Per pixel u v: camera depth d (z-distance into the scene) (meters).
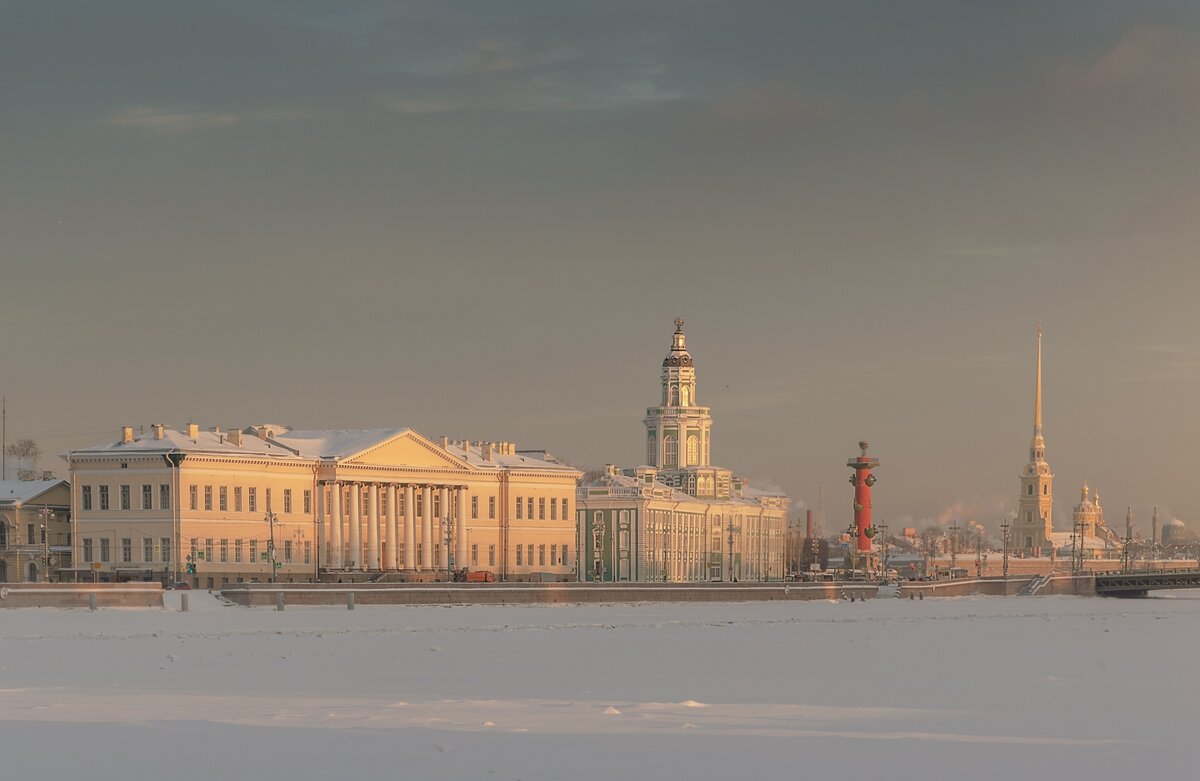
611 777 94.06
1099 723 121.06
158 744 104.06
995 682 156.88
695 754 102.31
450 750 102.19
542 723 115.56
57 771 94.88
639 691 144.25
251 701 130.12
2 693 136.12
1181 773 97.94
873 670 171.12
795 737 110.25
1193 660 191.75
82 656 178.50
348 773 94.44
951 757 102.69
